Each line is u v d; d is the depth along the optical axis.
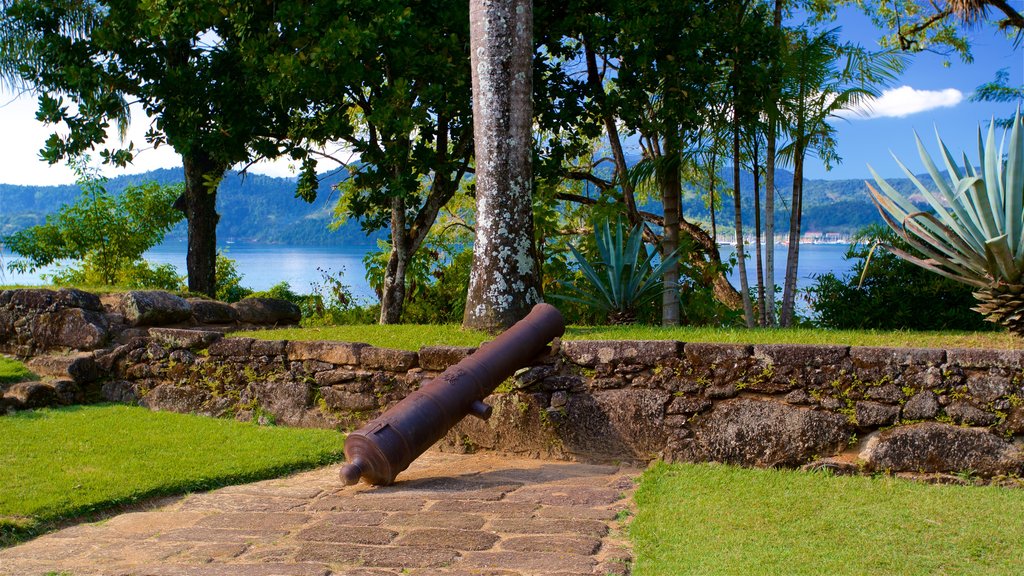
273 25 9.00
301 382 7.46
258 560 4.14
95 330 8.49
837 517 4.75
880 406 5.64
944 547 4.26
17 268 15.85
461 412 5.93
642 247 10.19
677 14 10.04
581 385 6.37
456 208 16.62
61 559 4.20
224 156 9.95
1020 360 5.36
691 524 4.66
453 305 13.44
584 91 10.88
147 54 9.80
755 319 13.16
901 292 9.73
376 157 9.38
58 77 10.28
